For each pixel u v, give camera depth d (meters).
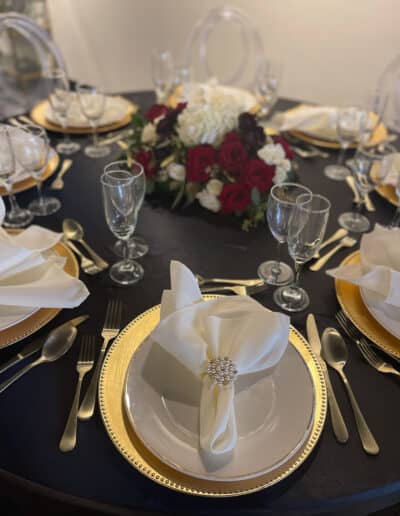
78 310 0.83
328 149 1.45
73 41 3.30
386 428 0.65
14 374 0.71
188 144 1.13
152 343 0.70
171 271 0.72
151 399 0.63
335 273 0.85
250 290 0.89
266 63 1.52
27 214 1.10
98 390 0.67
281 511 0.55
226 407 0.58
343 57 2.55
